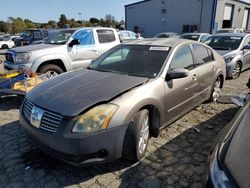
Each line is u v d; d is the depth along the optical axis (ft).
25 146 11.72
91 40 24.23
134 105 9.29
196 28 89.61
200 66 14.51
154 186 9.00
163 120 11.41
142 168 10.00
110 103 8.94
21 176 9.56
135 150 9.66
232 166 5.33
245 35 28.53
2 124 14.28
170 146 11.72
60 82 11.03
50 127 8.81
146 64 12.01
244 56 27.22
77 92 9.66
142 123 9.84
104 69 12.77
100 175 9.59
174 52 12.44
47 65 20.85
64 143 8.36
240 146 5.89
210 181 5.50
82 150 8.31
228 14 95.96
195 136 12.77
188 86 13.02
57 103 9.08
